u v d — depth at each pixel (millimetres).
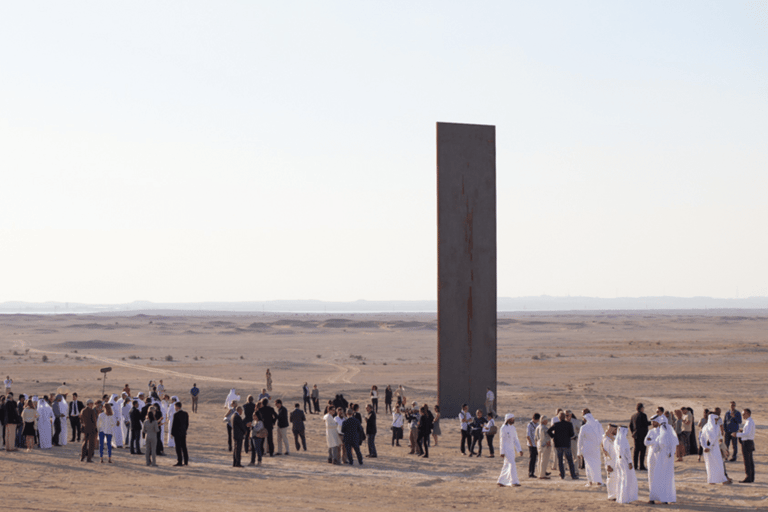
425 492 17062
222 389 46062
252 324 160125
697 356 77250
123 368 66375
